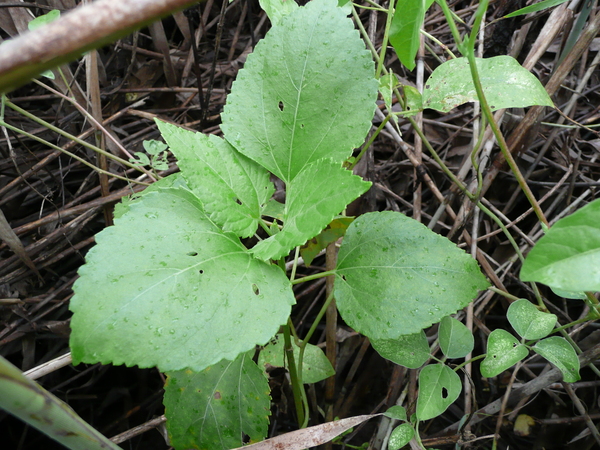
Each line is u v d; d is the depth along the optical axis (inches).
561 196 15.2
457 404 15.4
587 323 12.7
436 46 17.7
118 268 6.8
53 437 5.6
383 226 9.0
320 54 8.6
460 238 13.5
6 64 2.5
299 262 14.1
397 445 9.6
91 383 16.1
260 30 21.5
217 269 7.3
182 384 9.4
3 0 15.6
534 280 5.1
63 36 2.5
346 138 8.5
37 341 16.1
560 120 15.7
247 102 8.8
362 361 16.5
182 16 20.1
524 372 14.6
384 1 17.1
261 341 6.7
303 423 11.1
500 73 9.6
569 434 13.9
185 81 20.6
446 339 10.0
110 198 15.5
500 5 14.3
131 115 19.1
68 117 17.0
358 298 8.5
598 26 11.9
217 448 9.3
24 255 14.4
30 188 16.7
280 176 8.8
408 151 13.5
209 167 8.3
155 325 6.5
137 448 16.2
